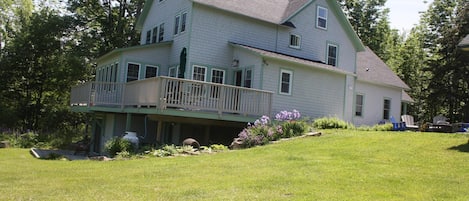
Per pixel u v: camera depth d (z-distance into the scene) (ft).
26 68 95.04
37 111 97.04
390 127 57.26
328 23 73.67
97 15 106.93
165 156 38.04
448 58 104.06
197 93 45.60
